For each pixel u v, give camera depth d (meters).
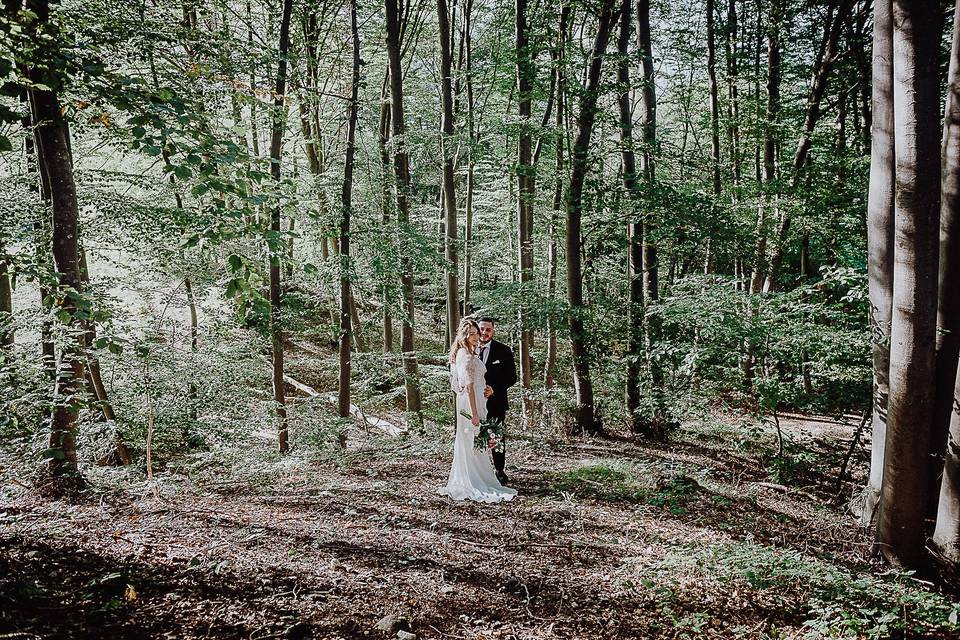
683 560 4.41
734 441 10.05
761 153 17.92
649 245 10.66
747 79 15.76
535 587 4.19
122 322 5.88
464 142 10.41
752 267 11.46
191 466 7.34
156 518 4.91
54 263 5.53
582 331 10.28
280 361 8.77
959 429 5.05
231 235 3.15
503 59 11.10
